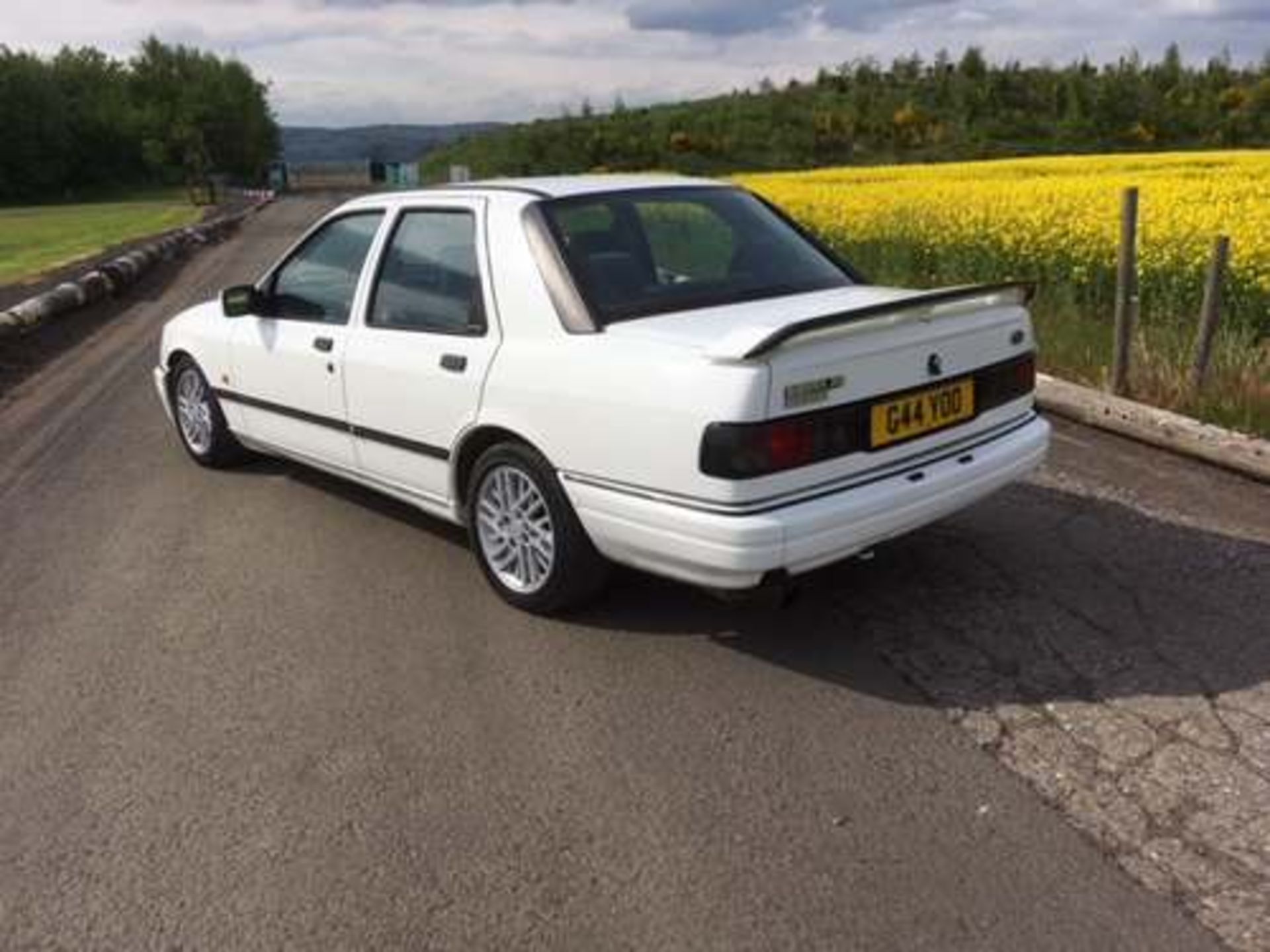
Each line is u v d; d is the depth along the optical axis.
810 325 3.44
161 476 6.48
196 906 2.80
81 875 2.94
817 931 2.62
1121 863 2.80
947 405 4.03
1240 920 2.59
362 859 2.95
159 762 3.45
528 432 4.12
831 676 3.83
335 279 5.25
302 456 5.68
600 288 4.14
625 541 3.86
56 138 92.94
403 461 4.88
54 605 4.66
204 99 106.56
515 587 4.43
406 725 3.62
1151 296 10.03
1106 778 3.16
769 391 3.48
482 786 3.26
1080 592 4.40
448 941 2.64
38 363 10.86
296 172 106.19
